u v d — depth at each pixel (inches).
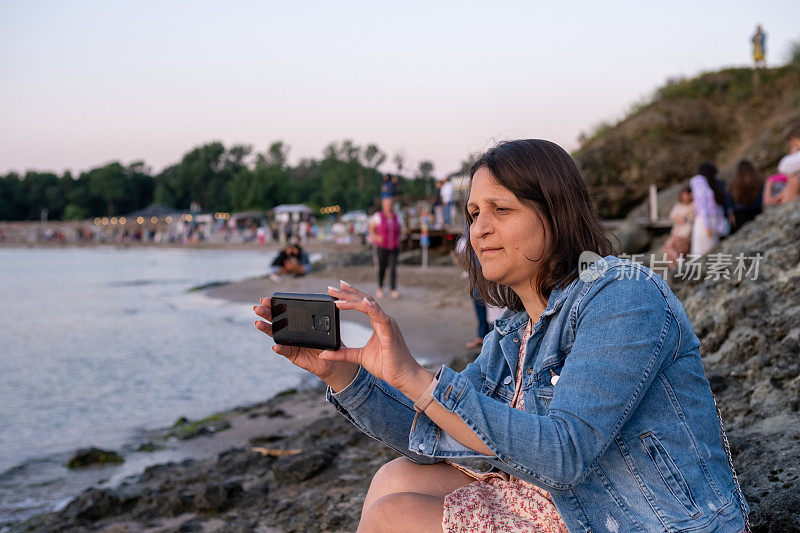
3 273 1256.8
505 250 63.8
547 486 55.3
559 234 62.3
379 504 66.2
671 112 745.0
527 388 65.7
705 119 737.0
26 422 260.1
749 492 102.7
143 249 2456.9
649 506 57.3
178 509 152.8
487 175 63.4
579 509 58.9
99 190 5206.7
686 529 56.1
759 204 362.6
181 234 2721.5
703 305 195.5
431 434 62.4
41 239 3174.2
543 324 64.2
